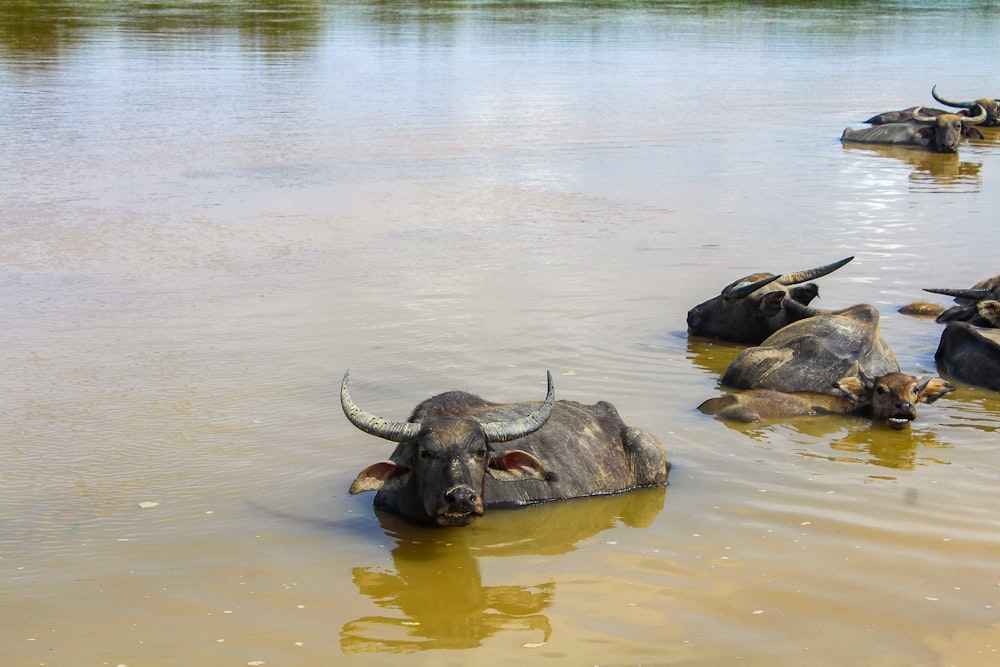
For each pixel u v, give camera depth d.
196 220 18.86
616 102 32.72
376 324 13.62
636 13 62.34
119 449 9.98
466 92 33.91
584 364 12.47
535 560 8.17
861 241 17.94
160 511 8.84
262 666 6.70
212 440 10.21
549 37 49.62
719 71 40.28
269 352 12.57
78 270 15.88
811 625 7.17
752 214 19.78
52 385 11.51
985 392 12.00
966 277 15.98
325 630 7.12
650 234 18.31
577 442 9.62
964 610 7.35
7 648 6.86
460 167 23.56
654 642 6.96
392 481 8.69
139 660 6.75
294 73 37.03
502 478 8.80
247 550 8.24
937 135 27.33
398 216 19.39
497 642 6.98
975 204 20.84
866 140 27.98
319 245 17.42
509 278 15.76
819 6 69.75
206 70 37.12
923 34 54.00
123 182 21.55
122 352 12.53
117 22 50.38
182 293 14.83
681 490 9.41
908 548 8.25
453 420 8.74
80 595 7.52
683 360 12.85
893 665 6.70
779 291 13.51
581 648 6.91
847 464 9.94
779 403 11.20
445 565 8.09
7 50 40.19
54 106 29.67
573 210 19.92
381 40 47.09
